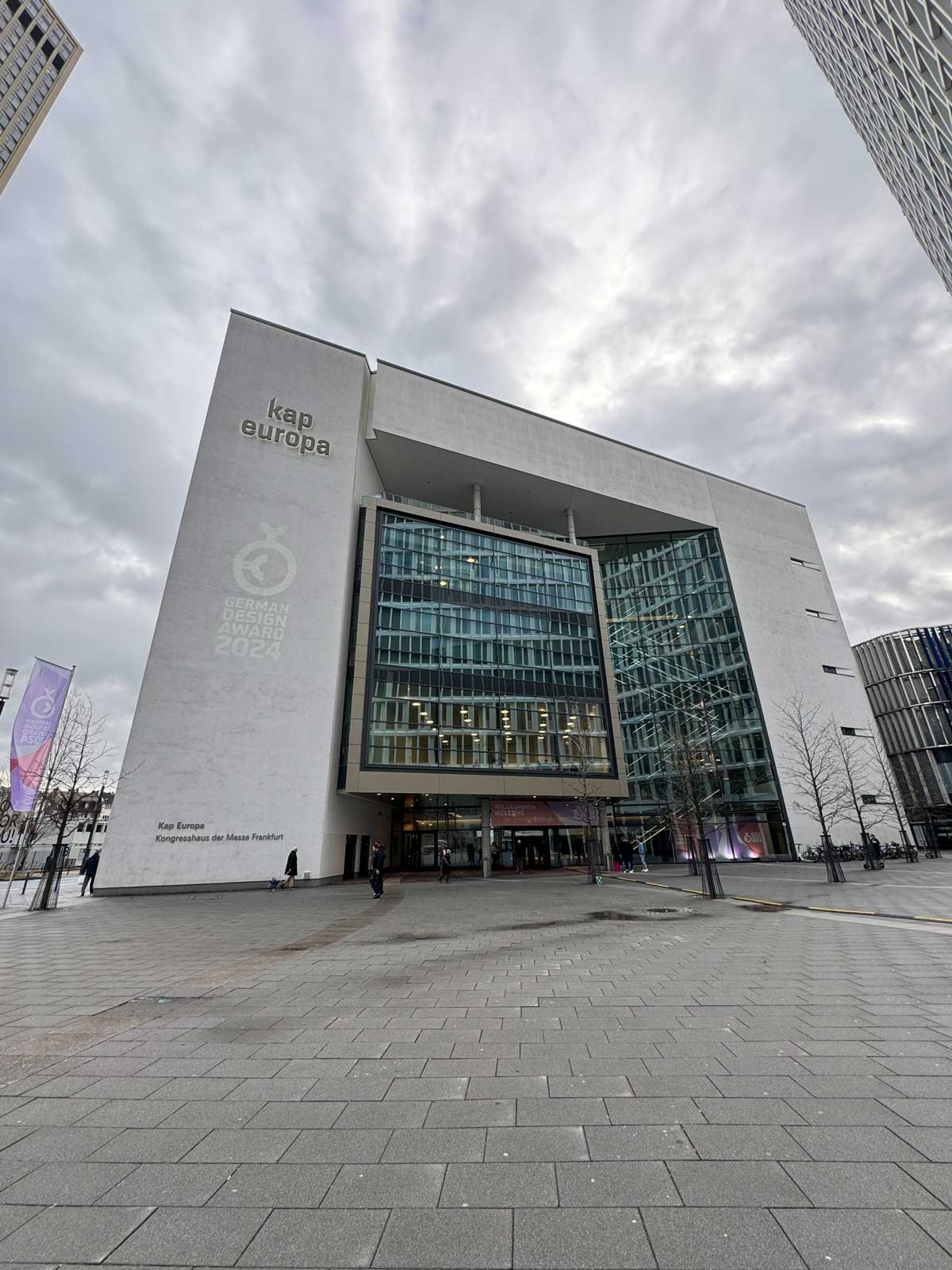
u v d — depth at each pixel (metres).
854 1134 3.66
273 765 28.72
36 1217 3.03
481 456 43.12
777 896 18.42
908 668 69.00
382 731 32.44
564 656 39.91
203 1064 5.21
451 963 9.51
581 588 43.03
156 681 27.81
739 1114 4.01
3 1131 3.98
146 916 16.94
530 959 9.71
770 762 45.41
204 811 26.92
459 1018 6.48
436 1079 4.78
